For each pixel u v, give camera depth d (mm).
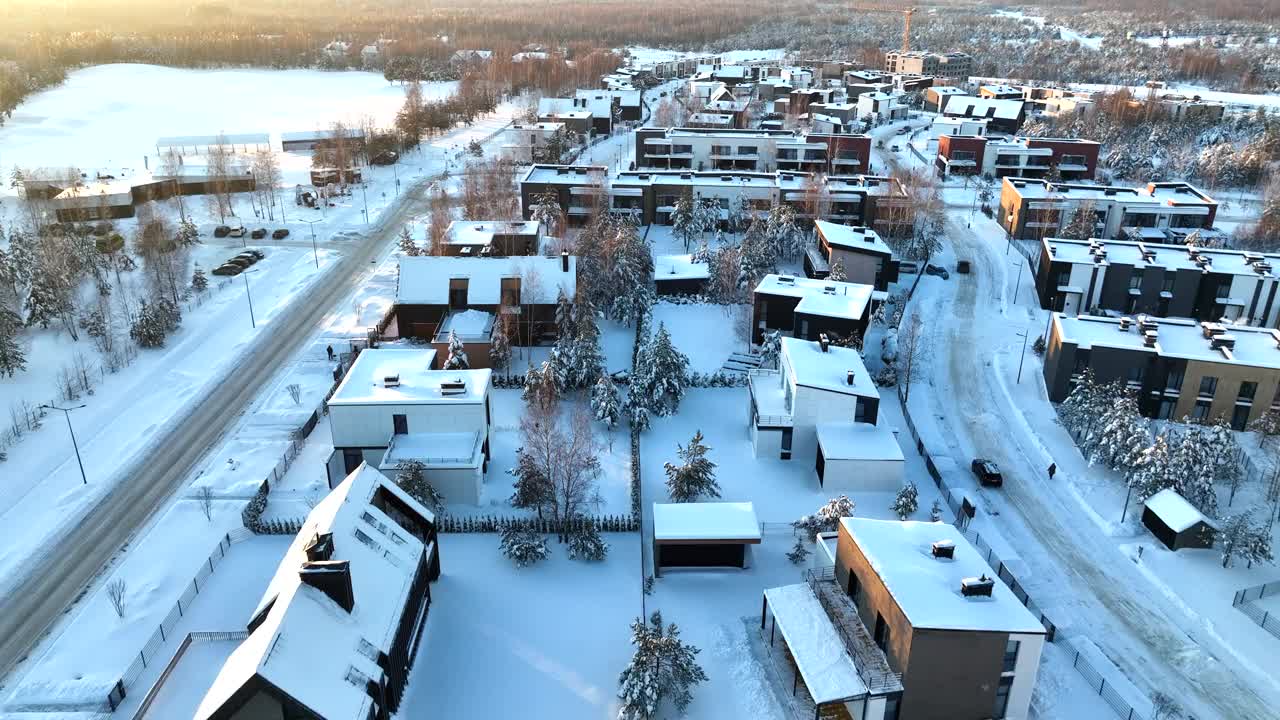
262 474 56688
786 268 95062
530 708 38750
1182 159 135875
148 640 42219
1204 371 62438
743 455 59312
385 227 109062
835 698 36312
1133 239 99625
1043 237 96375
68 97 195750
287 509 52781
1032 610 45688
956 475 57906
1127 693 40219
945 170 134375
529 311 73812
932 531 42094
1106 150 146500
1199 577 48375
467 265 75250
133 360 72562
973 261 98250
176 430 62312
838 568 43219
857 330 69125
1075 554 50469
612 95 167750
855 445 55562
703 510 49219
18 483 55500
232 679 32469
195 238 101750
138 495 54750
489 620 44094
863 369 59781
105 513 52906
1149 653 42969
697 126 146875
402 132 146125
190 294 86438
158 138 142125
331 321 80375
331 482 54656
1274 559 49750
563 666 41250
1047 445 61688
